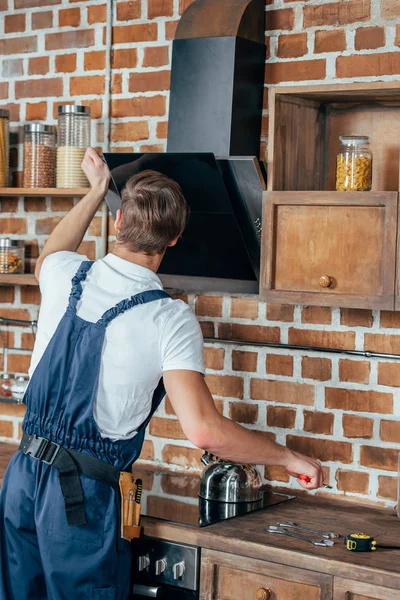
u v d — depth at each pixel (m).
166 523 2.36
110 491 2.20
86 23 3.23
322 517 2.52
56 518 2.15
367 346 2.72
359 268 2.41
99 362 2.17
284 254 2.54
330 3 2.74
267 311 2.89
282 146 2.58
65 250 2.59
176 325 2.17
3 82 3.45
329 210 2.45
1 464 3.04
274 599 2.20
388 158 2.66
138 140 3.14
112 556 2.18
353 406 2.74
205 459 2.73
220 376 2.99
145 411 2.24
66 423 2.19
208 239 2.74
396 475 2.67
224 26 2.72
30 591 2.23
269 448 2.28
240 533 2.29
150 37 3.09
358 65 2.71
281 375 2.87
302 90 2.50
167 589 2.35
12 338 3.46
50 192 3.09
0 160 3.28
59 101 3.31
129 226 2.25
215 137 2.73
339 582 2.09
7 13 3.42
